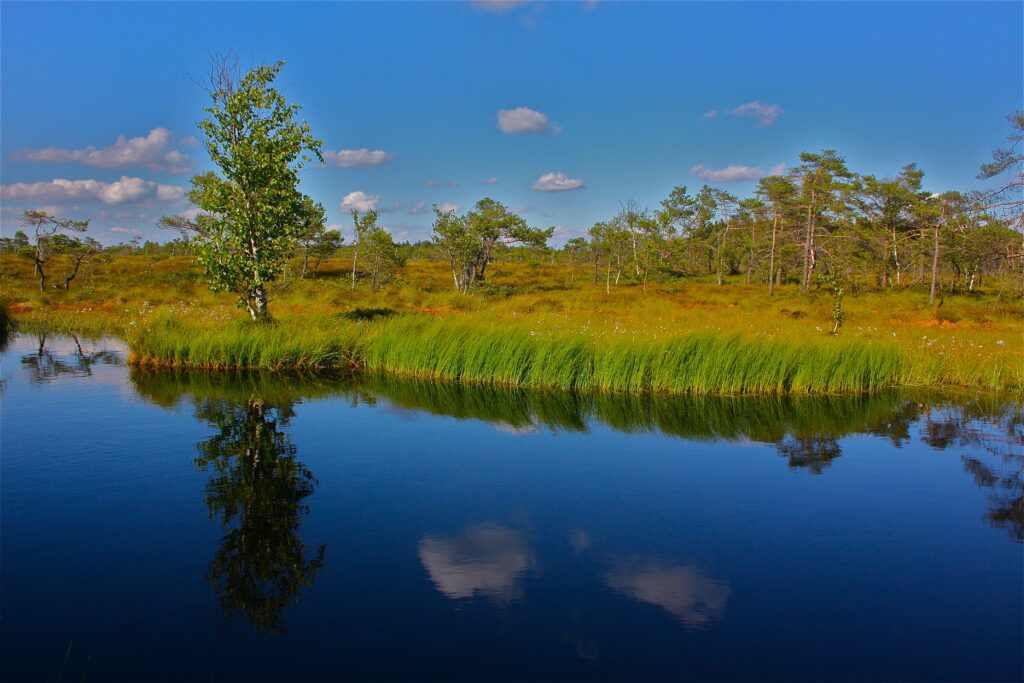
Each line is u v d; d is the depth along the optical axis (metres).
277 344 14.50
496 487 6.98
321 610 4.43
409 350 13.95
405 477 7.26
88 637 4.06
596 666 3.84
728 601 4.66
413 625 4.27
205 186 16.31
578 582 4.90
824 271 38.47
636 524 6.03
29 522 5.85
